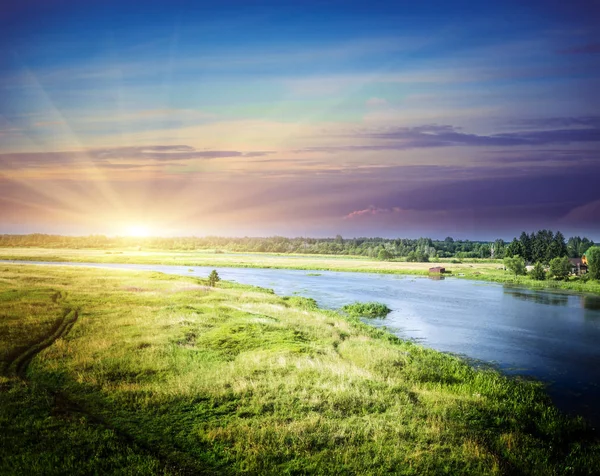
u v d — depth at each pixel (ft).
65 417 56.90
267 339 99.09
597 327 138.51
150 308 134.72
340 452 50.78
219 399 63.98
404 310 169.78
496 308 176.24
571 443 58.29
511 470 49.08
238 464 47.80
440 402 67.31
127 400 63.10
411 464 49.06
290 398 64.69
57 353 83.97
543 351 107.96
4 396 62.28
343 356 92.17
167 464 46.96
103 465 46.09
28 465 45.73
